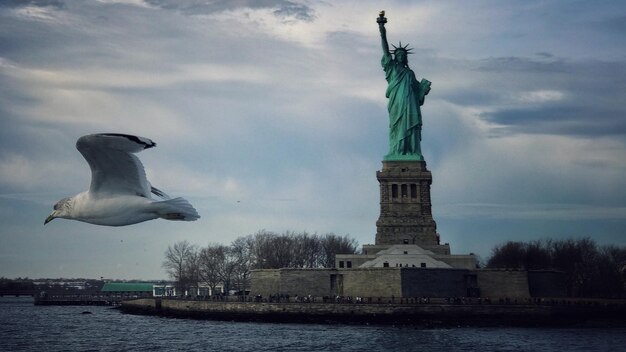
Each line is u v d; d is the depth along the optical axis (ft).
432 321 639.35
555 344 479.41
